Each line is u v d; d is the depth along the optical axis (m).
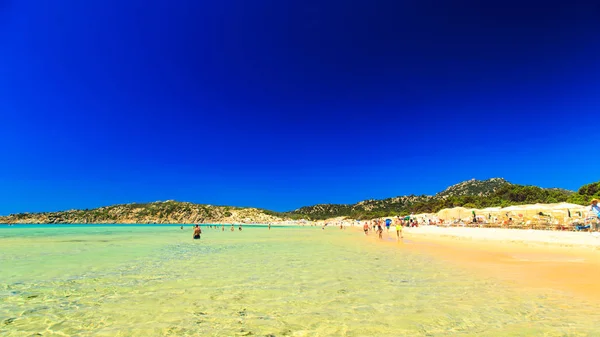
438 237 34.84
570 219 35.47
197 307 7.29
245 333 5.66
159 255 18.22
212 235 46.75
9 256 17.84
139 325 6.13
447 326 5.81
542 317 6.22
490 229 38.28
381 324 6.00
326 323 6.13
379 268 12.68
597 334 5.27
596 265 12.42
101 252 20.19
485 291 8.46
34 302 7.80
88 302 7.76
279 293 8.54
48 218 197.12
